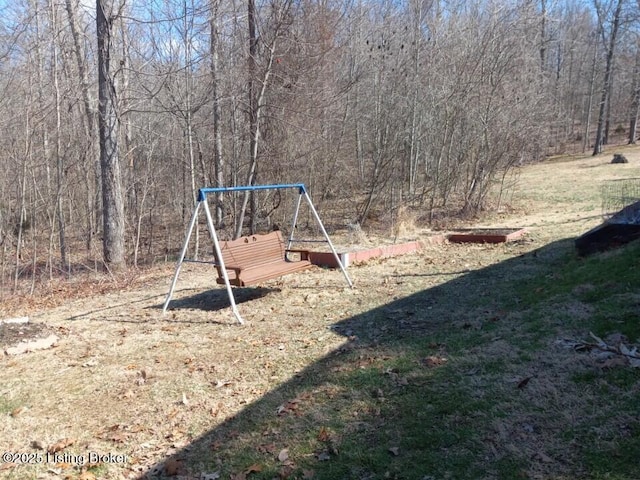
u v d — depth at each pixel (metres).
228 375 4.45
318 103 11.83
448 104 13.91
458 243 9.94
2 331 5.44
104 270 10.08
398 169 13.47
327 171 13.14
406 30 14.69
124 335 5.71
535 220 11.95
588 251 6.90
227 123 12.79
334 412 3.57
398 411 3.45
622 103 46.09
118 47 12.07
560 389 3.32
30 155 9.81
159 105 10.92
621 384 3.22
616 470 2.49
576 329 4.21
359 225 11.61
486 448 2.87
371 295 6.69
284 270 6.64
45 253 12.82
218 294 7.42
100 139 10.13
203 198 6.08
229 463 3.16
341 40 13.16
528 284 6.24
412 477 2.75
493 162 13.77
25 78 10.77
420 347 4.55
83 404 4.06
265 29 10.69
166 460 3.26
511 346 4.16
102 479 3.09
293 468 3.00
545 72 25.45
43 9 10.98
